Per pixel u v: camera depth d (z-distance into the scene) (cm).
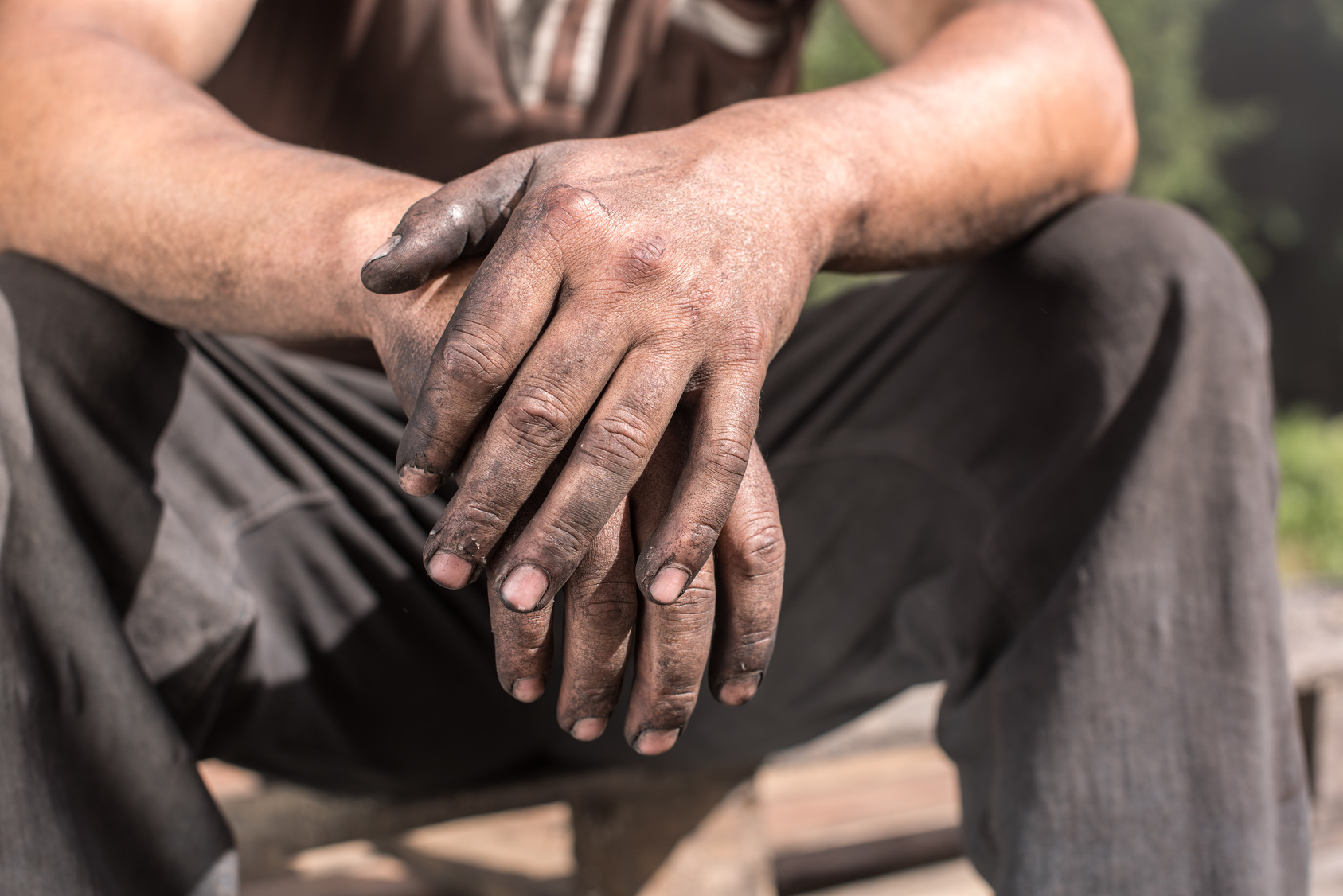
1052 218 77
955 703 76
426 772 85
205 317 69
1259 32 1512
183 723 73
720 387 62
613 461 60
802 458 83
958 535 79
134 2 80
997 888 72
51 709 66
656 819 94
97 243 69
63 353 68
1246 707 69
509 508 60
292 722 78
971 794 75
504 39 95
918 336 80
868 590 83
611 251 61
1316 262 1512
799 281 66
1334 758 114
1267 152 1519
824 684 86
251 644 74
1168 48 1034
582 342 60
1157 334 72
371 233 66
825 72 652
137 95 72
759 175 66
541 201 62
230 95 95
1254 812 69
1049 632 70
